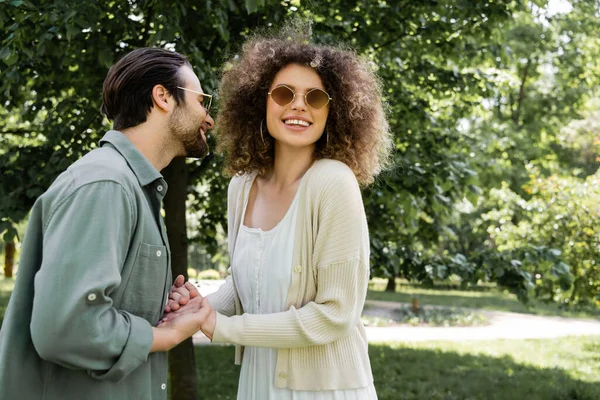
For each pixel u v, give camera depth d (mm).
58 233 1457
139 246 1622
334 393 1880
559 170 18656
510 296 23641
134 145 1717
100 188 1511
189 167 5863
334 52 1981
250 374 1979
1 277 28812
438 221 6570
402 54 5977
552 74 20750
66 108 4758
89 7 3686
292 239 1881
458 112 7133
